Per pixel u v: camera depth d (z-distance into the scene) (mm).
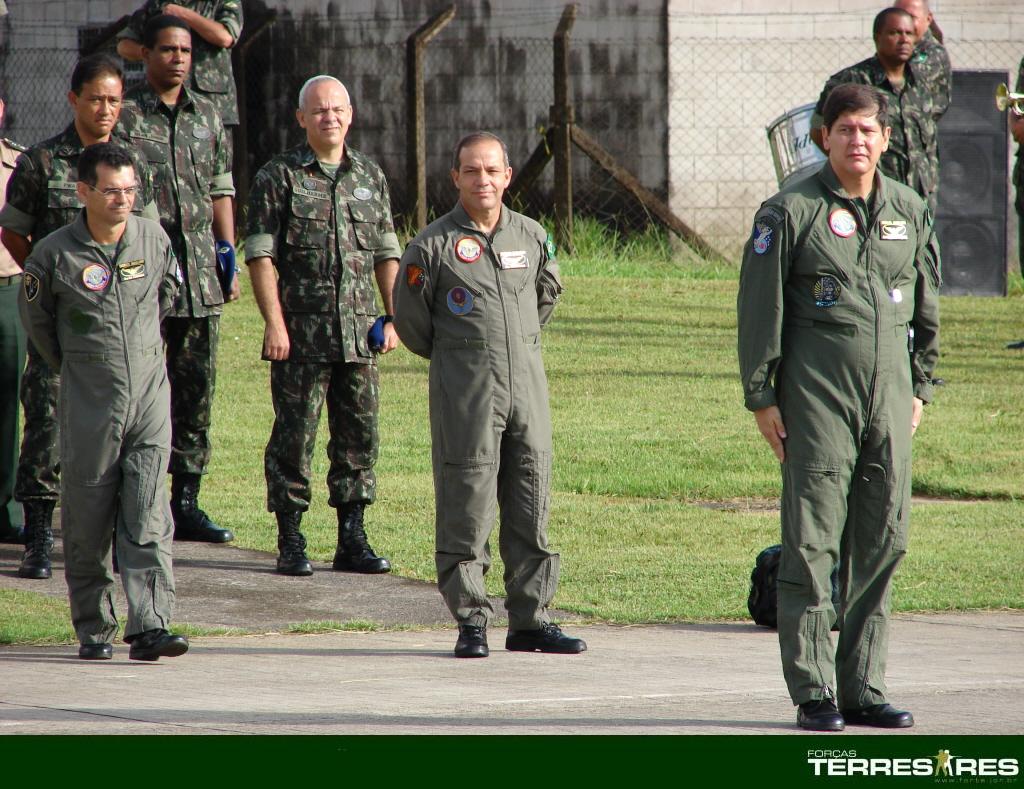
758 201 73375
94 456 21438
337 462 29188
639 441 41469
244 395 46312
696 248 71250
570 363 51000
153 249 21812
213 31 38031
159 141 30016
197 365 31125
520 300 22484
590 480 37781
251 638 23781
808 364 17438
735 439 41875
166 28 29719
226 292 30766
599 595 27391
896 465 17625
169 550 21688
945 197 65688
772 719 18047
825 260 17344
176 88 30359
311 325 28547
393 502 35250
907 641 23922
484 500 22281
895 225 17516
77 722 17375
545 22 73500
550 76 73688
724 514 34844
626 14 72312
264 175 28500
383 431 42688
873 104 17266
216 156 31062
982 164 65500
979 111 65438
